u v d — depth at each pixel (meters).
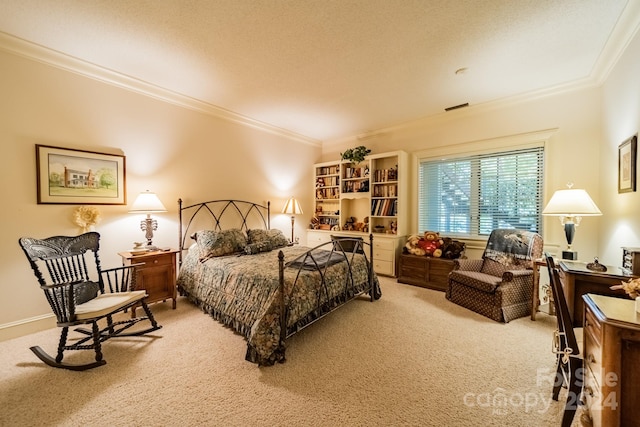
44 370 1.90
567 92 3.18
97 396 1.64
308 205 5.64
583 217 3.12
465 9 1.94
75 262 2.72
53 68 2.59
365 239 4.75
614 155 2.61
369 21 2.08
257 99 3.63
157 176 3.39
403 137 4.71
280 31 2.21
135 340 2.32
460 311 3.03
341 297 2.86
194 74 2.95
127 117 3.10
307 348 2.23
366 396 1.65
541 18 2.04
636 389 1.06
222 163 4.10
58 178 2.63
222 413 1.51
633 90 2.16
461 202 4.14
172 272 3.05
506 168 3.71
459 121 4.06
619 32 2.18
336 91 3.36
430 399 1.63
